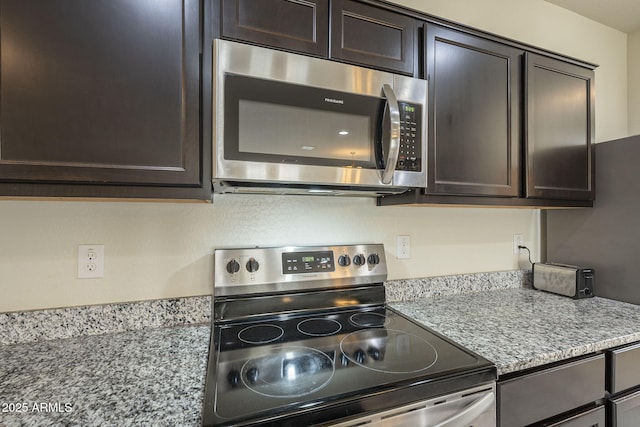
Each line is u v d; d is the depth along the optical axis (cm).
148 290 119
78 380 80
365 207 150
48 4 82
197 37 93
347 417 72
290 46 103
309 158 100
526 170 142
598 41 205
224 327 116
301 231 138
